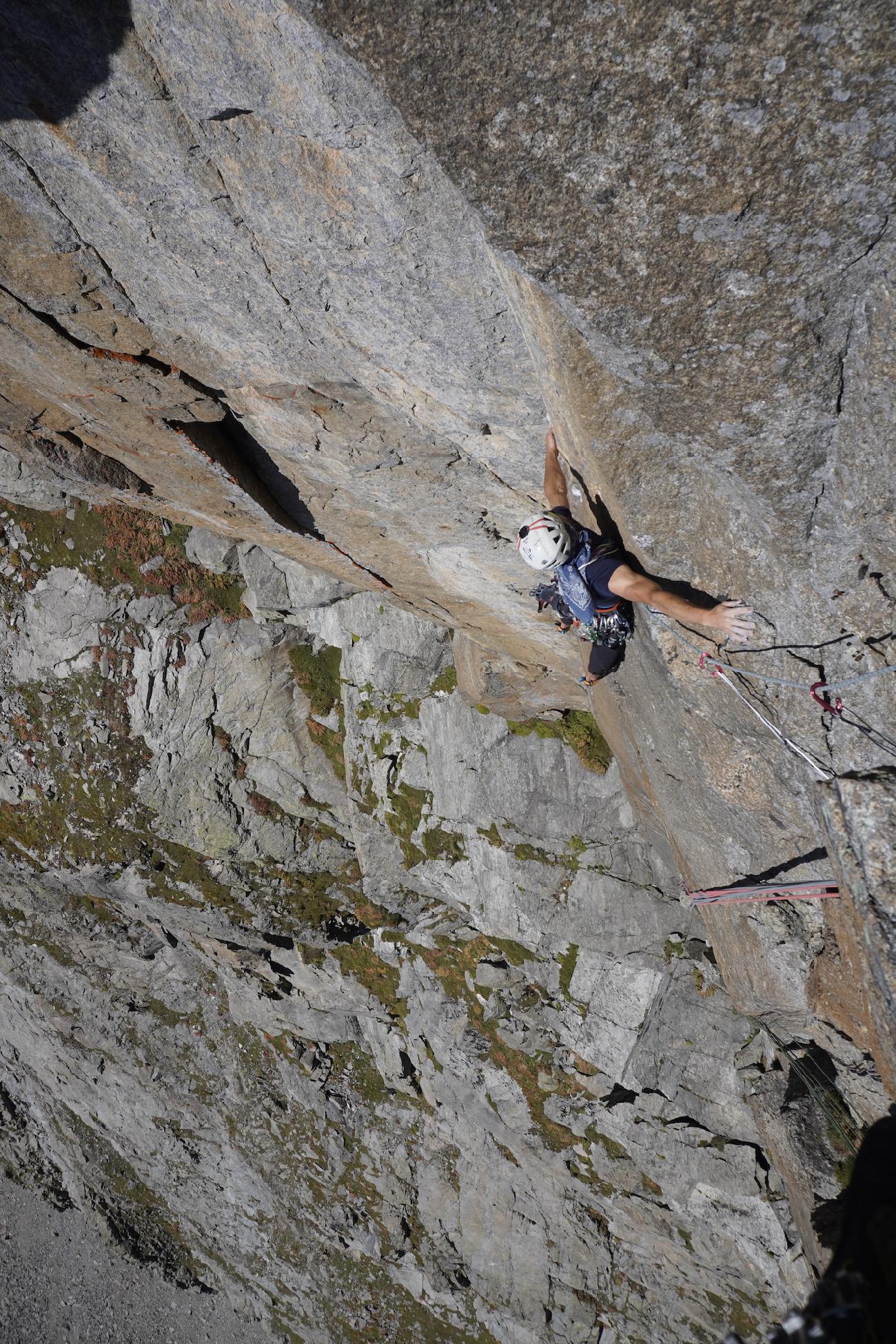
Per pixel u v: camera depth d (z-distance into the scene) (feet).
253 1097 72.69
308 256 16.05
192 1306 82.84
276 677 55.98
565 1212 55.31
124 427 26.78
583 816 46.91
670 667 17.79
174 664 57.21
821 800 13.24
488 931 53.42
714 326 11.76
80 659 59.21
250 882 60.59
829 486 13.00
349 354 19.06
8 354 23.43
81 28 12.53
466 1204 61.11
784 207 10.34
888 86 9.07
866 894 12.71
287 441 25.39
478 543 28.71
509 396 18.43
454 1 9.66
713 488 14.21
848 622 14.34
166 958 73.20
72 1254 88.43
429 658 49.83
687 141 10.11
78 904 72.69
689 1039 45.73
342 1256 70.79
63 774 62.39
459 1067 56.49
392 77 10.69
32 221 17.31
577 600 16.61
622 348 12.46
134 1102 80.79
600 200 10.96
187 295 18.60
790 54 9.09
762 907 23.34
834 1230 25.96
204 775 58.70
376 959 60.03
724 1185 43.98
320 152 13.50
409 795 52.80
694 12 9.03
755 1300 47.19
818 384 11.93
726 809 20.84
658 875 45.91
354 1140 66.85
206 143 14.15
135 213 16.38
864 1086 26.71
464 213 13.66
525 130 10.57
